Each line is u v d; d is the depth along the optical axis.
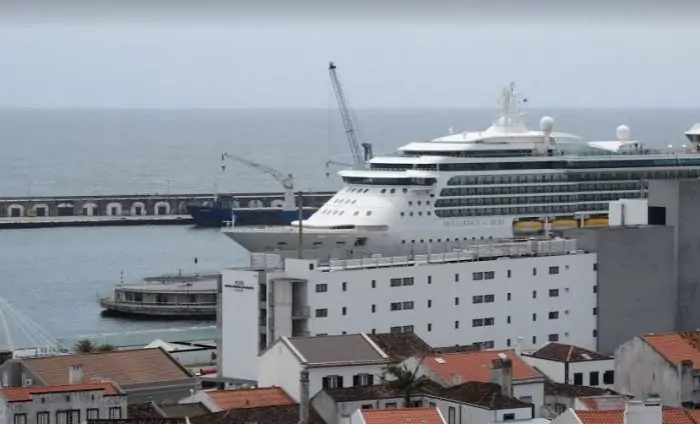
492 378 199.12
